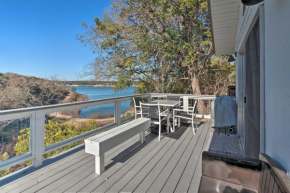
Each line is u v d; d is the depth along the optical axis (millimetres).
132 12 9195
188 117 4199
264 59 1534
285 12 1020
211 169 1495
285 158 1009
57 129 3324
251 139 2322
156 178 2236
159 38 8906
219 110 4383
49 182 2131
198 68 9141
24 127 2529
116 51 9562
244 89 3025
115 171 2406
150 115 4430
